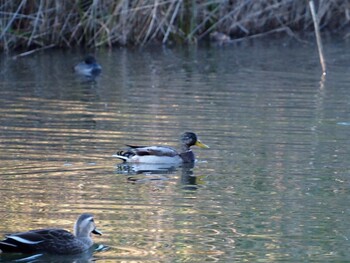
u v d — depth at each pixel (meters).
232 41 31.58
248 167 15.29
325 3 33.09
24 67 26.20
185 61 27.39
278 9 32.69
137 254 10.98
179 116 19.33
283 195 13.59
